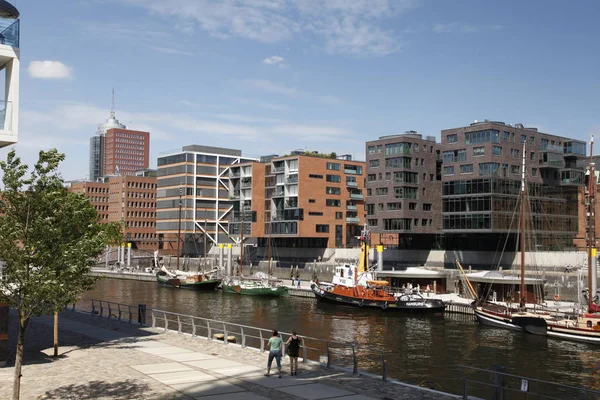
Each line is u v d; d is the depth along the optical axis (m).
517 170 110.19
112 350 33.66
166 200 185.38
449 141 112.62
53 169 21.44
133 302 89.75
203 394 22.53
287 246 151.62
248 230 153.25
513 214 107.44
